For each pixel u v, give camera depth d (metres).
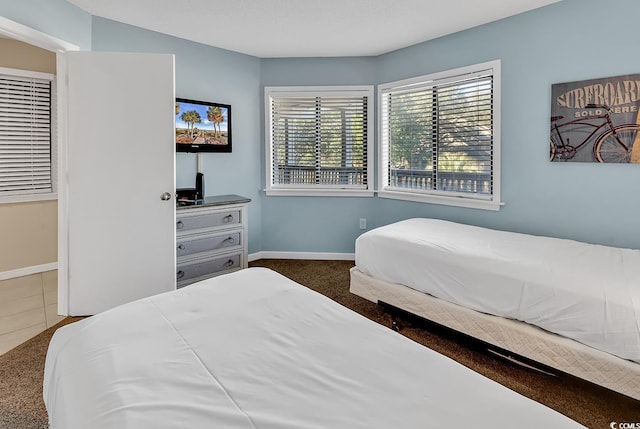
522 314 1.92
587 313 1.70
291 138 4.30
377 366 1.04
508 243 2.47
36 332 2.56
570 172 2.74
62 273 2.80
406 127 3.92
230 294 1.54
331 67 4.14
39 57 3.76
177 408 0.85
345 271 3.93
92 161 2.74
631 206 2.49
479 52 3.19
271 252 4.41
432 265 2.34
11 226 3.71
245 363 1.05
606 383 1.64
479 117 3.29
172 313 1.36
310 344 1.15
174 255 2.97
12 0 2.27
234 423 0.81
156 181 2.86
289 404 0.88
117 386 0.94
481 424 0.81
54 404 1.04
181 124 3.56
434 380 0.97
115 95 2.73
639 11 2.35
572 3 2.62
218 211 3.43
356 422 0.82
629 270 1.88
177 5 2.81
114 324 1.26
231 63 3.95
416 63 3.70
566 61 2.69
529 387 1.94
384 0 2.70
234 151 4.06
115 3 2.78
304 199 4.34
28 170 3.79
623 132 2.46
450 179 3.57
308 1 2.73
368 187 4.23
